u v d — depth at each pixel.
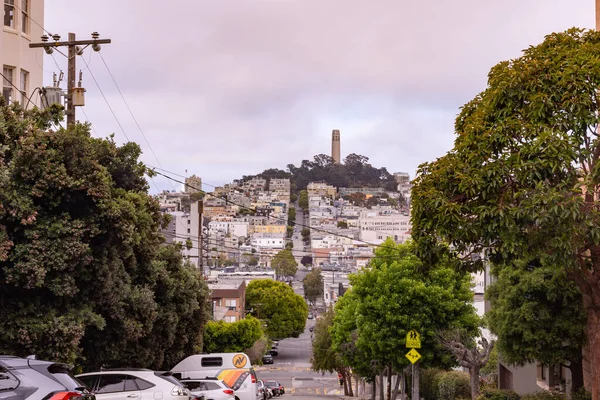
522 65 19.42
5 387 10.56
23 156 17.00
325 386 83.00
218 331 53.97
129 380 17.61
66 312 18.55
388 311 35.44
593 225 16.70
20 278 16.94
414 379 36.16
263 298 110.31
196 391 22.69
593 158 18.25
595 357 18.11
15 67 29.06
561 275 21.55
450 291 34.97
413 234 20.02
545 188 17.11
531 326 24.83
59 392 10.91
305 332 150.62
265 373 93.50
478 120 19.33
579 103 17.88
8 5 29.09
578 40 19.92
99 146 22.61
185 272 30.44
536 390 30.73
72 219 17.94
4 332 17.45
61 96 27.89
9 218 16.88
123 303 21.80
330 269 195.50
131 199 22.80
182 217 90.81
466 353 30.38
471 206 18.84
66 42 27.31
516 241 17.64
